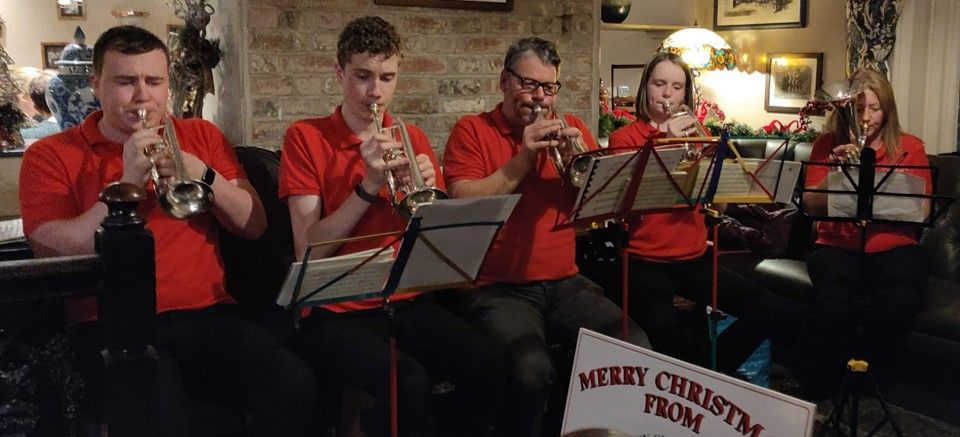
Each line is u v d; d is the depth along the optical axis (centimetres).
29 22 592
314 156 250
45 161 232
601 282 314
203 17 313
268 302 277
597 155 261
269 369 229
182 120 256
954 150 453
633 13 556
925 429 321
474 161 276
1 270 179
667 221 313
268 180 280
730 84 575
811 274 339
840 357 337
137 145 213
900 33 452
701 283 314
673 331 298
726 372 327
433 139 355
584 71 383
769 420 186
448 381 252
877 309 325
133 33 230
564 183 265
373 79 241
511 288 278
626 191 243
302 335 251
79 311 233
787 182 278
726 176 272
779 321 323
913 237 341
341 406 250
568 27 376
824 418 326
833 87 336
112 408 194
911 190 297
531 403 250
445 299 284
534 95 268
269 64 319
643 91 317
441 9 349
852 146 316
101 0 596
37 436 194
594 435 206
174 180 220
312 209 248
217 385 238
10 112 312
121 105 228
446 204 202
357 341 239
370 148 227
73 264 186
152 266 194
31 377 191
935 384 329
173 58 309
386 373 229
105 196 190
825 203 341
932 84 453
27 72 381
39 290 184
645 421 203
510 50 275
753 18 551
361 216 238
